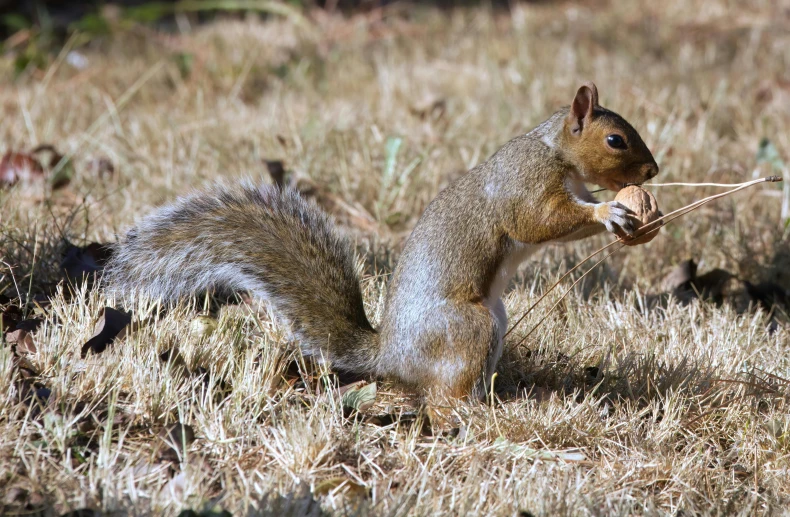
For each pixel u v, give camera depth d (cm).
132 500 529
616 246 1032
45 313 733
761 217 1102
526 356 773
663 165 1182
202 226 760
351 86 1569
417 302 693
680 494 610
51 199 1008
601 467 626
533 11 2070
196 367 683
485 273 700
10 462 554
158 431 607
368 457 609
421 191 1126
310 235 757
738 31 1898
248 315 766
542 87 1498
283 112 1365
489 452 621
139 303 730
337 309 730
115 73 1617
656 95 1455
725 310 878
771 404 720
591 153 707
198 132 1247
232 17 2158
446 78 1584
